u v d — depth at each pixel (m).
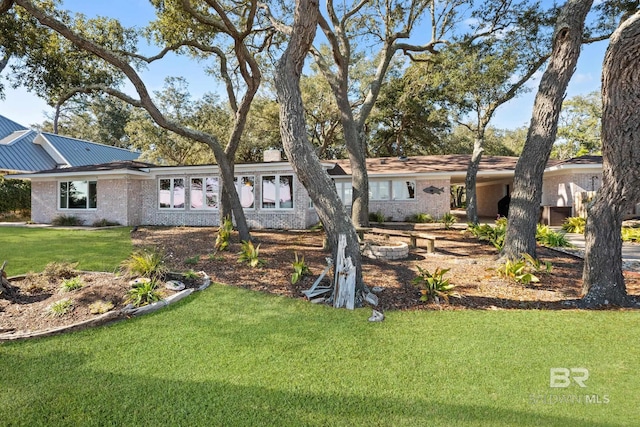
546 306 5.37
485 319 4.77
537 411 2.78
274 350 3.82
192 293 5.88
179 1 9.47
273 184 16.23
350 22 14.62
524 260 7.45
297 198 15.90
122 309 4.78
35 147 24.11
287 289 6.21
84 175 17.44
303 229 15.71
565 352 3.78
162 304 5.15
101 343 3.95
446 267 7.91
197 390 3.04
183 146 29.14
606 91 5.20
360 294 5.57
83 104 31.64
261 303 5.44
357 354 3.74
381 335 4.24
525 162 7.62
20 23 9.82
